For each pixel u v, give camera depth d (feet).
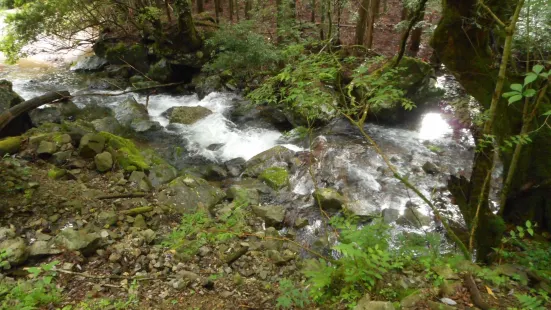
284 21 33.88
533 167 15.06
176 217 17.87
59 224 15.26
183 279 12.87
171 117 32.04
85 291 11.93
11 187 16.20
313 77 11.42
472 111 29.37
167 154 26.71
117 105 34.73
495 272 10.53
